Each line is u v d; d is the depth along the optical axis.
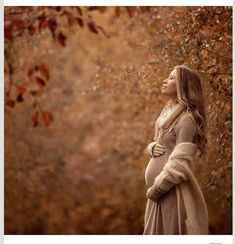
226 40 7.43
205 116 6.13
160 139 6.11
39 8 8.46
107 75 12.16
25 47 10.97
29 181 13.68
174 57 7.88
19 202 13.38
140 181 13.19
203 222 6.00
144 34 11.28
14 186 13.05
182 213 5.98
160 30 9.86
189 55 7.57
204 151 6.25
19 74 11.00
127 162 13.73
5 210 13.23
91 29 8.52
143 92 10.20
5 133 13.09
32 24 8.49
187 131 5.92
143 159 12.15
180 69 6.12
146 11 10.04
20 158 13.35
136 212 13.72
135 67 10.38
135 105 11.88
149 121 11.02
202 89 6.17
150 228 6.23
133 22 11.21
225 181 7.95
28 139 13.77
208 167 8.46
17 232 13.47
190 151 5.89
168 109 6.26
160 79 8.04
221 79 7.13
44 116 9.57
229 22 7.59
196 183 5.96
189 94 6.06
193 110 6.03
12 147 13.28
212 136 7.84
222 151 7.61
